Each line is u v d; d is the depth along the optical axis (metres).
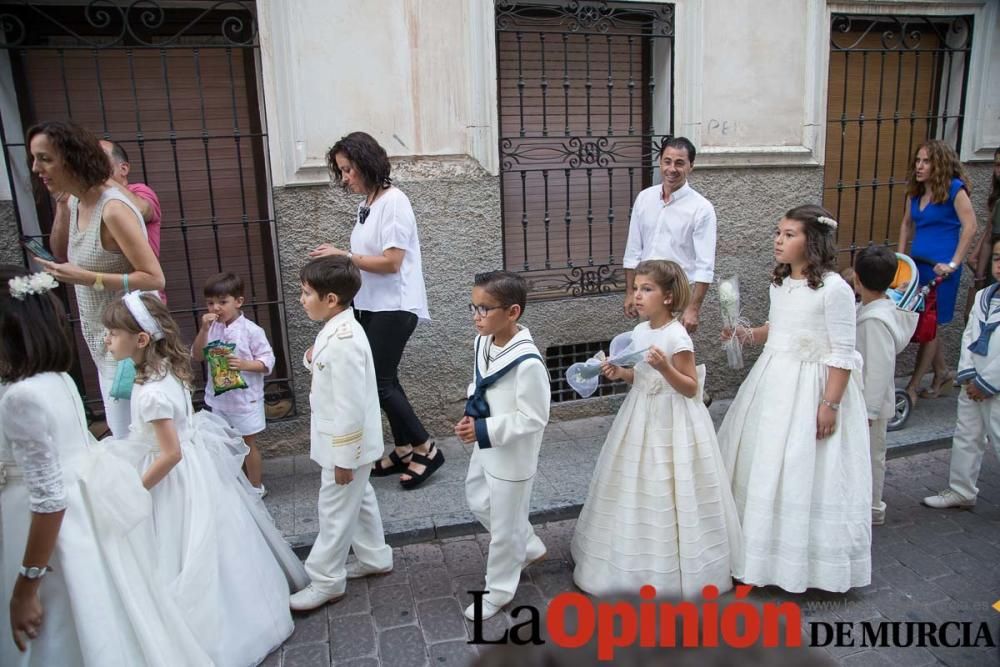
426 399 4.51
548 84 4.64
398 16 4.07
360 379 2.70
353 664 2.63
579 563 3.05
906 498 3.93
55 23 3.66
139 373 2.43
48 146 2.71
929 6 5.14
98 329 2.97
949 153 4.63
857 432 2.97
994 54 5.38
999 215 4.89
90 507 2.12
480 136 4.33
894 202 5.62
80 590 2.04
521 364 2.60
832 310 2.90
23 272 2.16
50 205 3.92
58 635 2.07
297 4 3.88
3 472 2.08
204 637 2.38
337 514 2.85
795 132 5.04
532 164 4.66
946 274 4.59
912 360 5.65
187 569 2.35
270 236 4.30
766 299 5.18
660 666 1.54
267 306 4.38
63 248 3.33
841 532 2.91
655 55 4.81
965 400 3.70
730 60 4.78
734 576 3.00
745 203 5.00
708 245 4.05
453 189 4.33
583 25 4.54
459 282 4.44
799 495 2.90
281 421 4.26
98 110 4.00
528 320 4.69
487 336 2.76
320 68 3.98
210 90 4.12
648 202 4.23
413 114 4.19
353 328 2.75
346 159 3.57
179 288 4.27
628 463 2.88
